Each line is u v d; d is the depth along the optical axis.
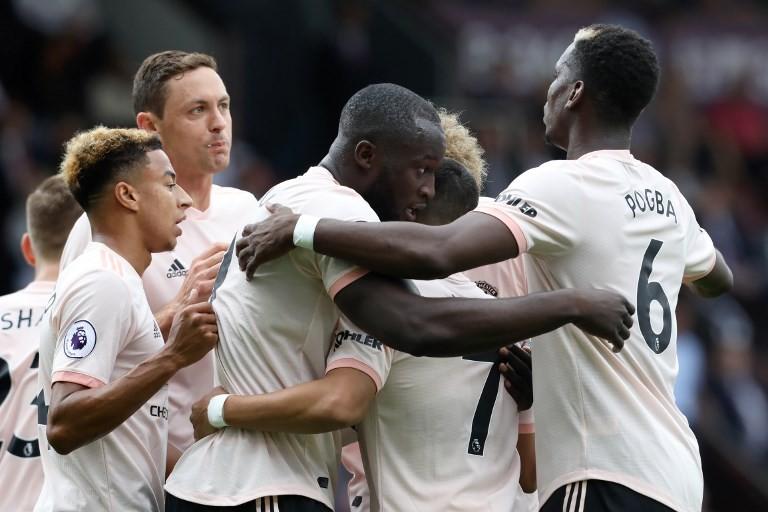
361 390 13.60
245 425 13.59
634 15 51.00
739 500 36.62
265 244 13.51
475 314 13.12
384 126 14.03
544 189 13.82
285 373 13.82
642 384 14.05
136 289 14.88
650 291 14.26
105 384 14.21
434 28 47.03
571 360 13.95
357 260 13.20
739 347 40.31
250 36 46.81
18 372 18.14
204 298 15.15
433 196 14.66
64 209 18.97
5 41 43.81
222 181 39.62
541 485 14.19
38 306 18.61
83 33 45.88
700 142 50.09
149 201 15.20
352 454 16.41
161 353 14.09
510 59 47.94
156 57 17.86
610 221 14.02
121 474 14.63
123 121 45.09
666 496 13.64
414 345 13.16
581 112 14.68
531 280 14.53
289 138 45.22
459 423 14.29
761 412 39.59
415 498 14.05
